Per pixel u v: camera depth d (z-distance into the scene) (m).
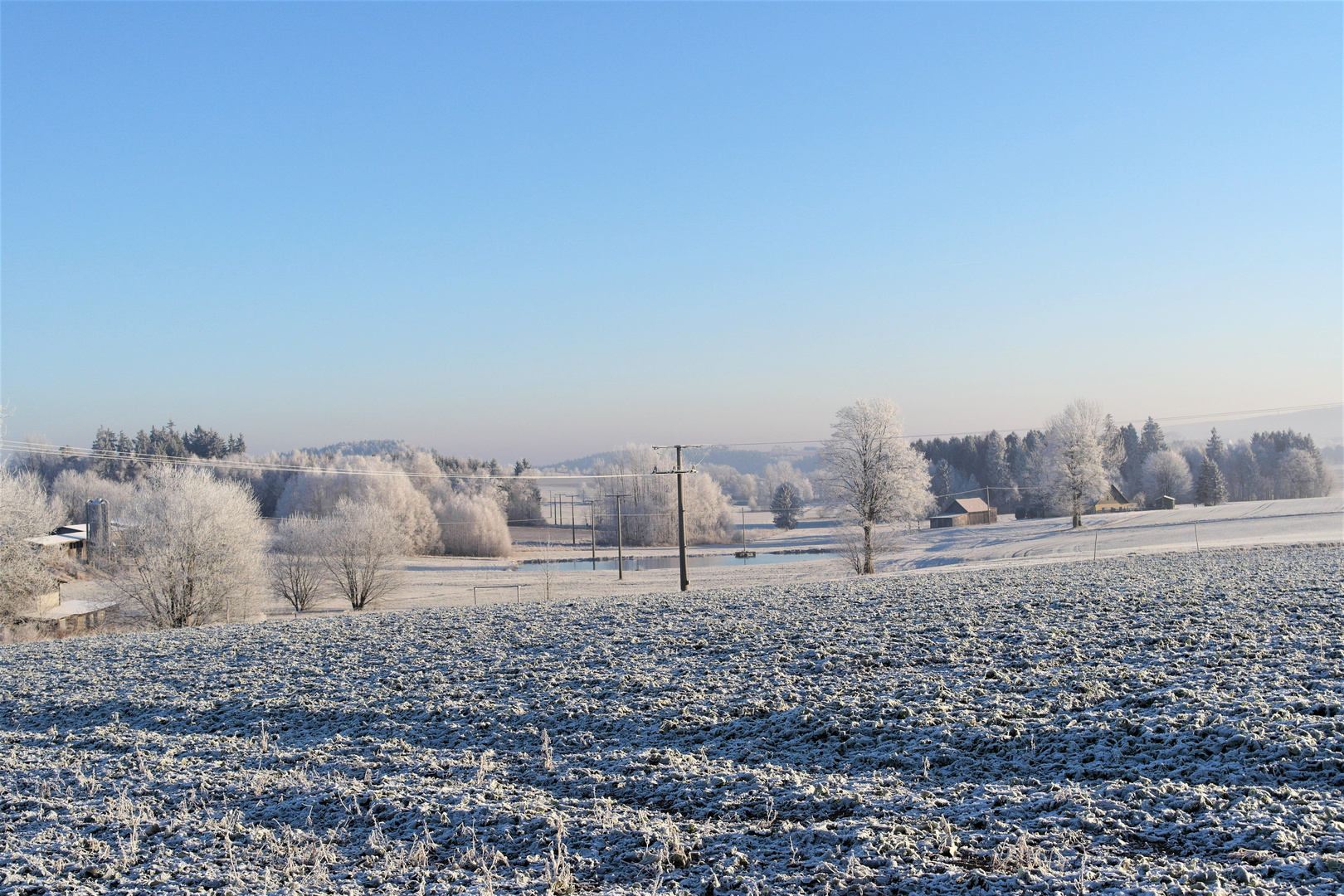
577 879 6.79
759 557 89.56
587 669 14.16
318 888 6.85
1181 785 7.33
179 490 46.69
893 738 9.54
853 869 6.35
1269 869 5.76
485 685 13.61
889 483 56.75
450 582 70.50
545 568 81.44
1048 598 18.09
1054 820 6.96
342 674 15.20
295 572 60.91
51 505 58.62
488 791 8.96
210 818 8.75
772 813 7.72
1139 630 13.84
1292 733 8.06
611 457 143.25
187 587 45.91
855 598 20.91
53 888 7.17
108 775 10.44
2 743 12.38
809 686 11.94
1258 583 18.80
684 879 6.65
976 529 90.31
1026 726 9.39
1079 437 79.88
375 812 8.63
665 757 9.63
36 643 23.92
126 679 16.16
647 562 86.56
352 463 129.00
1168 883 5.70
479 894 6.48
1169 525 70.38
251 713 12.96
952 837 6.83
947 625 15.52
